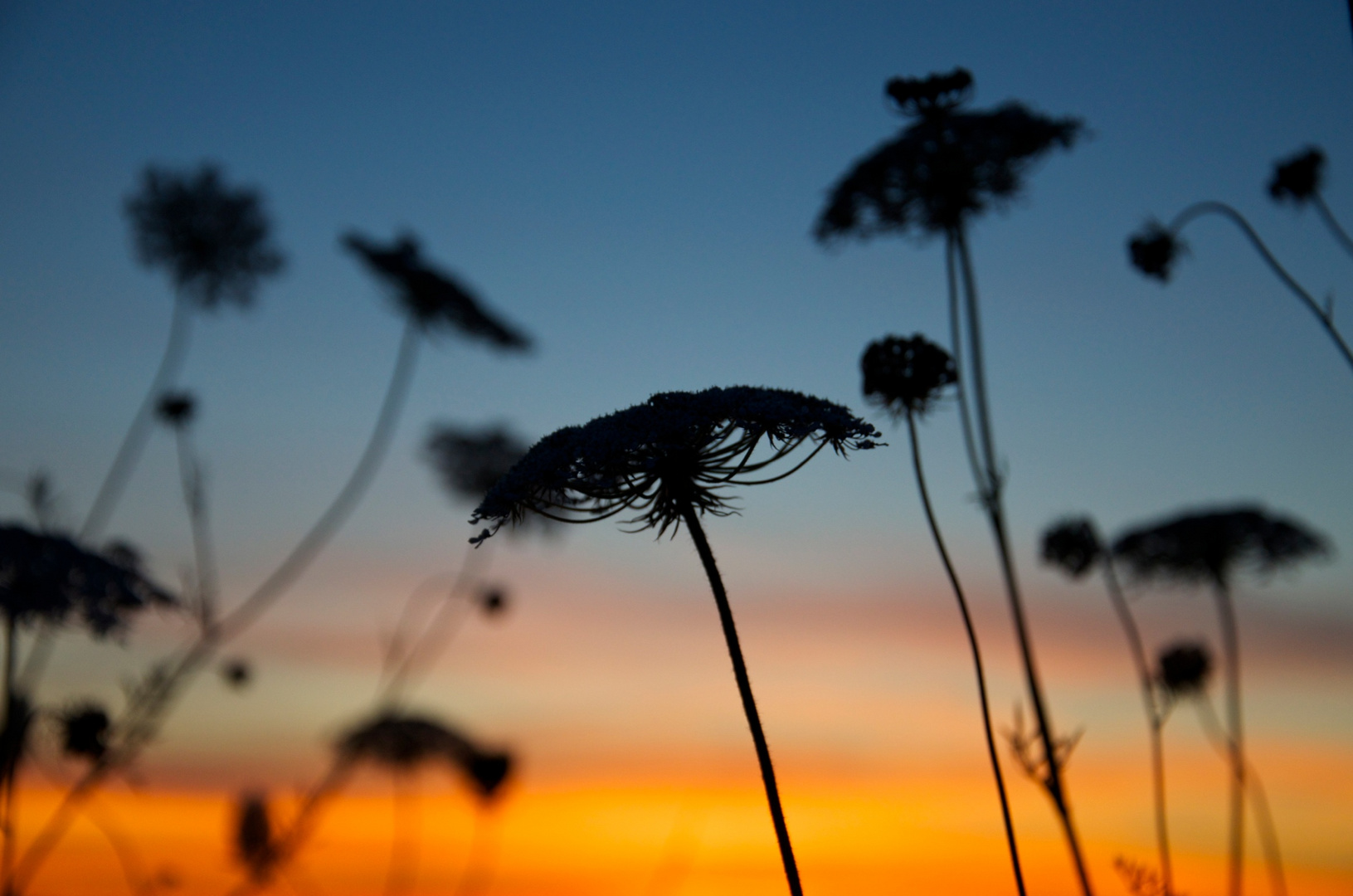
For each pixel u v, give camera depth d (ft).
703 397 1.48
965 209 2.35
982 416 2.25
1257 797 2.52
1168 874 2.24
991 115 2.36
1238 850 2.46
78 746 2.48
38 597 2.35
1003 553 2.20
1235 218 2.33
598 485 1.48
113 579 2.41
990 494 2.21
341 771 2.77
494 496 1.45
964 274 2.31
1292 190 2.38
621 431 1.43
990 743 1.76
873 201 2.39
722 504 1.49
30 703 2.40
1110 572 2.37
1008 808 1.73
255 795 2.71
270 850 2.68
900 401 2.00
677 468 1.49
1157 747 2.27
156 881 2.55
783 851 1.26
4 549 2.35
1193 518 2.81
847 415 1.52
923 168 2.34
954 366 1.98
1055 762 2.07
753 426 1.47
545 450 1.48
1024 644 2.17
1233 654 2.56
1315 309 2.25
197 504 2.74
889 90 2.38
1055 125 2.37
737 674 1.35
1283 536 2.78
